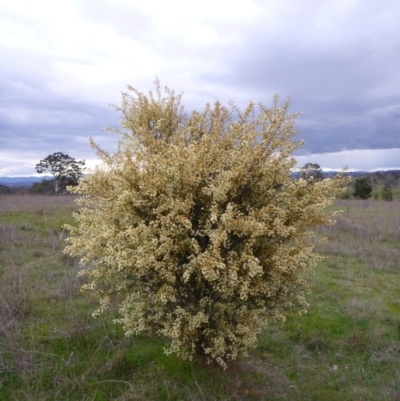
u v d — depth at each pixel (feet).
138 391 12.77
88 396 12.69
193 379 13.35
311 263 13.17
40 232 35.22
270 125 13.30
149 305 13.20
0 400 12.38
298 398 13.20
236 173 12.01
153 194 12.17
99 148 15.01
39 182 112.57
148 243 11.82
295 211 12.78
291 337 17.44
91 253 13.05
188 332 12.35
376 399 13.33
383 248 33.94
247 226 11.55
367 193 93.76
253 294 12.28
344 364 15.75
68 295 20.01
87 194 14.24
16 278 21.86
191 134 16.24
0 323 16.01
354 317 19.35
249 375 14.10
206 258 11.18
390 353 16.42
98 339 15.79
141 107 18.28
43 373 13.57
